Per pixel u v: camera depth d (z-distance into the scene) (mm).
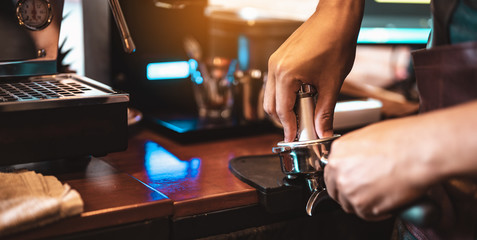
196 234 855
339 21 833
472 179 500
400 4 1813
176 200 835
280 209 887
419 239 744
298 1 2070
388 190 534
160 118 1365
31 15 939
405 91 2119
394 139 534
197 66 1413
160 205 802
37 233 696
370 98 1485
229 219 885
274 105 852
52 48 990
